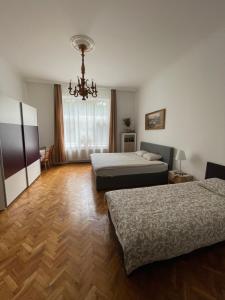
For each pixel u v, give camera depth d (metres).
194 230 1.43
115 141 5.98
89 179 4.12
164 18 2.15
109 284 1.36
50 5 1.92
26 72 4.25
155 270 1.49
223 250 1.72
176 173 3.26
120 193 2.08
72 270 1.49
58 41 2.73
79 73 4.30
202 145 2.83
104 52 3.09
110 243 1.84
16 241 1.88
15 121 3.05
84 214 2.47
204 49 2.71
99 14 2.08
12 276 1.43
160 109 4.21
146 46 2.87
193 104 3.02
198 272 1.47
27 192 3.31
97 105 5.80
